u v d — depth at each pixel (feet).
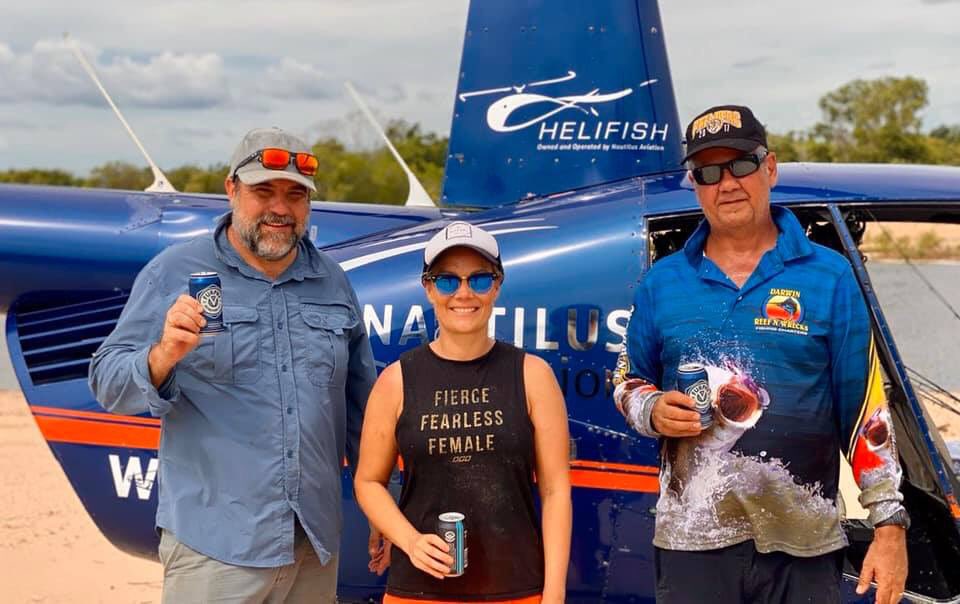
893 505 8.70
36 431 28.81
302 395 9.53
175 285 9.52
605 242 12.03
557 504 8.88
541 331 11.77
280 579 9.45
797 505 8.86
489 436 8.71
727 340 8.93
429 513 8.80
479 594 8.76
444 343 8.98
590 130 14.34
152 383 8.84
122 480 12.72
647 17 14.32
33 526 19.81
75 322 14.08
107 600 16.16
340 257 12.88
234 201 9.50
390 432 9.07
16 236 14.06
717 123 8.87
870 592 11.35
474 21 14.64
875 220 12.50
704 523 9.01
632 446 11.44
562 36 14.37
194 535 9.28
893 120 176.96
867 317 8.91
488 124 14.58
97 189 14.97
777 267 8.93
